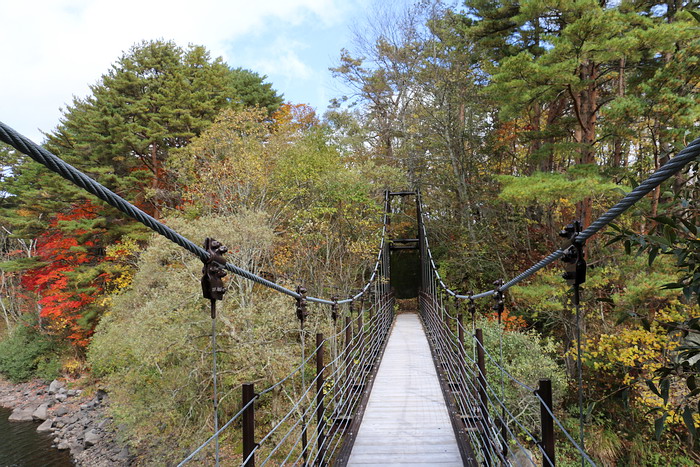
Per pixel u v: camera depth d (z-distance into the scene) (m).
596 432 8.37
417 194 16.86
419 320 14.31
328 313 11.14
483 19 12.62
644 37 7.51
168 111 16.69
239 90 21.84
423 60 16.00
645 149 10.30
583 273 1.54
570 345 10.26
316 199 12.55
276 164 13.33
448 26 14.64
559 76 8.19
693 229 1.92
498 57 12.80
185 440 9.81
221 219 10.77
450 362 6.62
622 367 8.12
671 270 6.59
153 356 9.45
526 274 2.66
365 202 12.65
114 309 12.23
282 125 15.23
